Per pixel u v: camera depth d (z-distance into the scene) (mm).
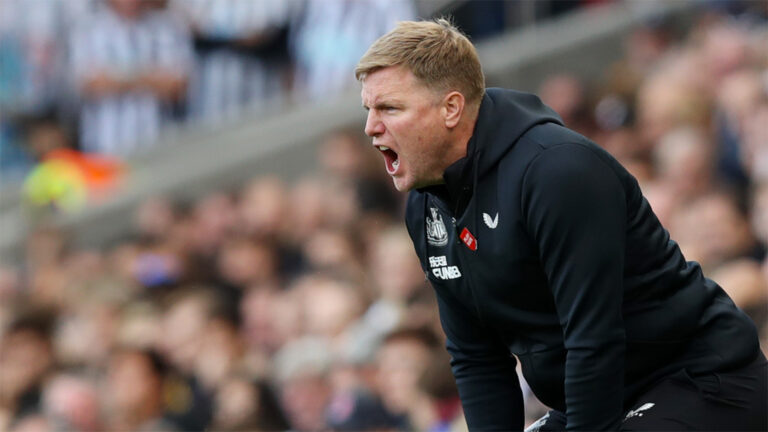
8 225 34781
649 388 9047
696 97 23188
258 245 26656
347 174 27609
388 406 18734
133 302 26641
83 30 35438
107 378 24391
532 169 8305
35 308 27484
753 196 21422
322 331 22031
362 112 30359
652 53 27000
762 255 19031
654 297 8805
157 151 34156
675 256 8945
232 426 21188
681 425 8641
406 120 8508
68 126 36219
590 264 8180
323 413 20547
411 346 18641
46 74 36469
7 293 29797
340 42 31594
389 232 23172
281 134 31781
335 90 31594
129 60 34719
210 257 28000
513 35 30141
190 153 33406
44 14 36625
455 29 8789
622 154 23578
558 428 9508
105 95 34938
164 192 32719
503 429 9805
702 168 21375
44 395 24828
